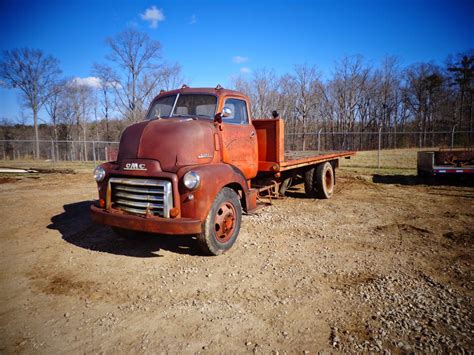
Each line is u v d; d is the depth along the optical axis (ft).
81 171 54.44
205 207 13.08
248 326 9.16
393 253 14.51
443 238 16.49
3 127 159.74
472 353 7.84
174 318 9.61
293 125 134.00
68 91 151.94
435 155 35.81
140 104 120.06
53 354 8.05
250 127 18.86
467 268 12.80
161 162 13.52
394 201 25.90
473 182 33.88
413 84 163.73
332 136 126.31
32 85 136.98
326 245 15.65
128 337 8.71
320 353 7.95
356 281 11.80
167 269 13.15
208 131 15.06
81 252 15.24
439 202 25.27
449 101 159.12
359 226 18.78
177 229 12.39
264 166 20.18
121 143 15.07
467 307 9.94
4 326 9.29
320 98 147.54
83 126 156.25
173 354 8.00
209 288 11.47
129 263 13.85
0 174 49.52
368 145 126.93
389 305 10.11
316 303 10.33
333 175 28.84
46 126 167.02
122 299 10.79
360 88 152.15
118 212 13.80
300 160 22.35
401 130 160.04
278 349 8.13
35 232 18.47
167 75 118.21
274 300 10.58
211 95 16.93
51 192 32.42
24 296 11.06
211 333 8.85
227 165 15.01
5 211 23.71
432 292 10.89
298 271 12.74
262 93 121.39
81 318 9.68
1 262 14.07
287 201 26.11
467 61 153.58
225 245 14.58
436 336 8.50
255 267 13.19
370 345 8.19
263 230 18.07
